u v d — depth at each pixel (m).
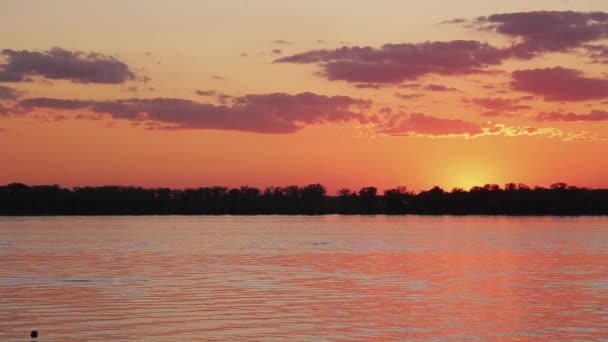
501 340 42.16
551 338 42.62
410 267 86.69
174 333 43.72
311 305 54.09
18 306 53.62
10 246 129.00
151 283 68.38
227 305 54.06
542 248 124.38
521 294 60.81
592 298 58.34
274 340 41.84
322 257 103.38
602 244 136.50
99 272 79.38
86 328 45.16
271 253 112.00
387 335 43.28
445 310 51.88
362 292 61.81
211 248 124.31
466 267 86.94
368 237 164.50
